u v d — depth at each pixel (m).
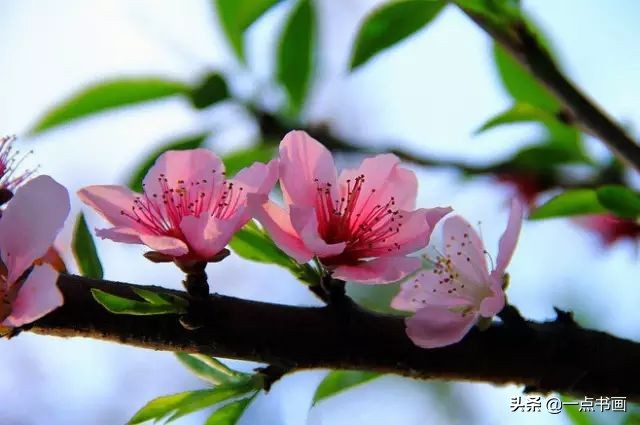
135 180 0.57
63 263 0.48
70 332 0.47
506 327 0.48
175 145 0.58
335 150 0.60
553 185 0.59
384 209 0.49
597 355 0.49
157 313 0.47
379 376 0.51
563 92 0.54
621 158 0.54
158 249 0.47
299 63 0.60
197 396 0.48
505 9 0.54
